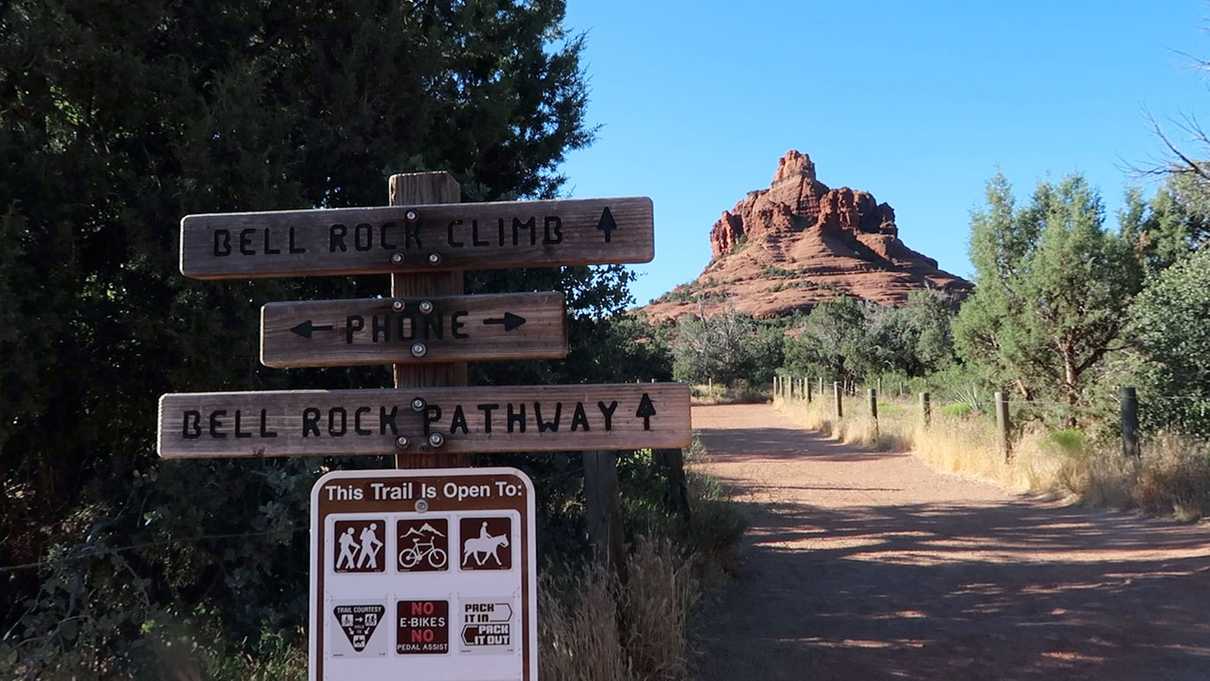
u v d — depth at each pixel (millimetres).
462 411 2893
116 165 4637
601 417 2867
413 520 2746
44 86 4438
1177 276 11188
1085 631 5684
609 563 5023
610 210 2951
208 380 4617
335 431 2918
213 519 4566
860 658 5363
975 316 14922
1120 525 8961
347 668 2695
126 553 4434
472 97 6867
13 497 4691
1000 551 8219
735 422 26453
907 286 115625
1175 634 5535
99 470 4855
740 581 7332
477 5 7008
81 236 4660
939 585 7086
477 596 2717
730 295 121062
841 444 18562
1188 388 10828
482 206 2969
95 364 4598
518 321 2916
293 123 5277
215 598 4691
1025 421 13758
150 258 4410
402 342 2928
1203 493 9070
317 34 5996
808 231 152000
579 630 4312
